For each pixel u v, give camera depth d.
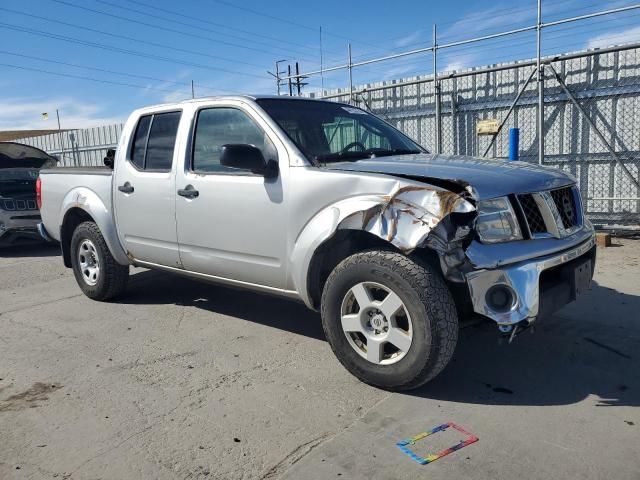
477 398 3.34
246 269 4.17
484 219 3.16
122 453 2.89
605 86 8.55
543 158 8.70
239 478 2.64
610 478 2.52
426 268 3.19
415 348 3.22
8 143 10.12
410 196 3.18
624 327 4.42
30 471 2.76
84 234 5.66
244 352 4.24
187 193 4.44
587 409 3.17
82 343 4.57
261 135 4.08
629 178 8.47
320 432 3.02
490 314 3.09
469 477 2.57
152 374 3.88
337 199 3.52
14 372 4.00
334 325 3.59
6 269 7.97
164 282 6.48
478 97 9.84
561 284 3.39
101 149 17.31
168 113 4.82
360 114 4.84
